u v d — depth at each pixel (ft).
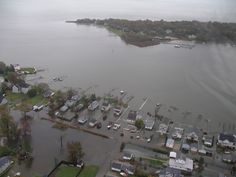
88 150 282.15
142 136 310.04
